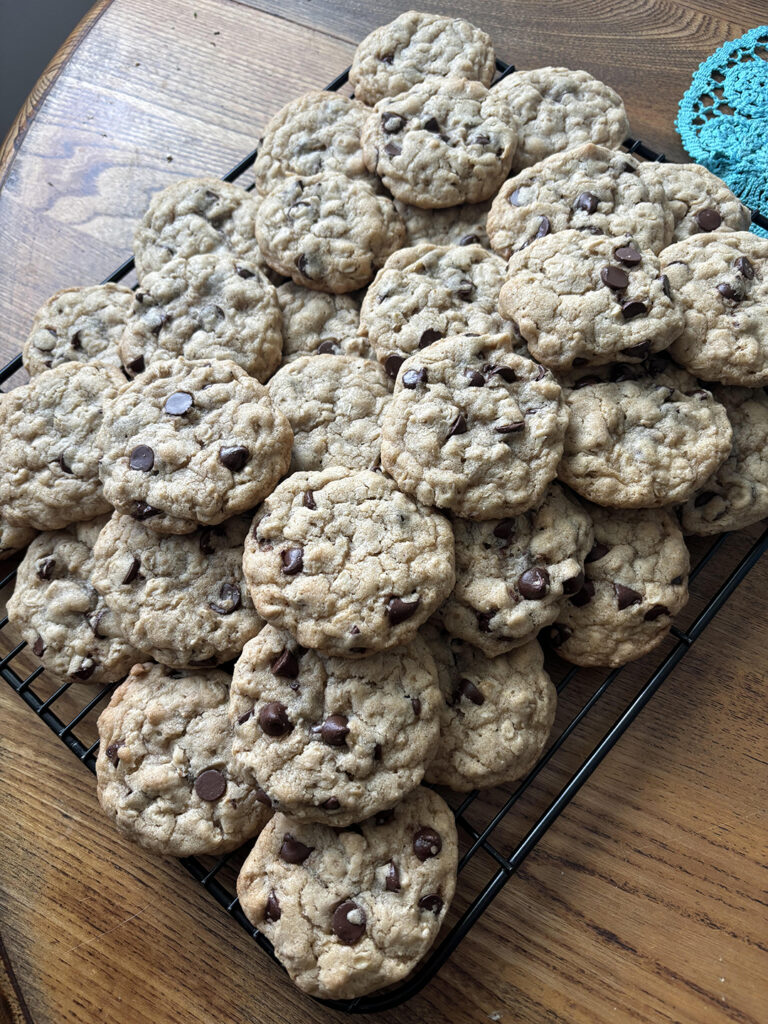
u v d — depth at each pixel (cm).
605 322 34
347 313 40
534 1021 34
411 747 31
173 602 34
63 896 36
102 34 54
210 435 34
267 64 52
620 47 50
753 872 35
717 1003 33
